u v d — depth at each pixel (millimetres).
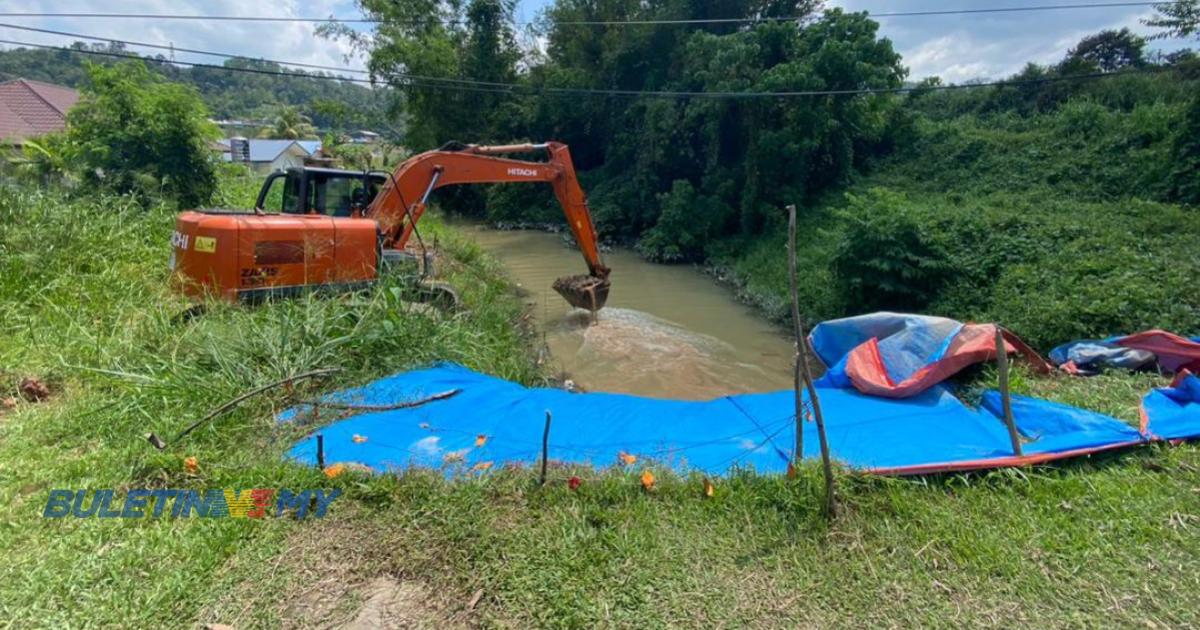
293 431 4012
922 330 5148
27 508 3053
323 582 2662
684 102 20172
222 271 5895
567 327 9977
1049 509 3236
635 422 4336
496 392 4836
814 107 16078
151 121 11125
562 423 4285
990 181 15328
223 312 5504
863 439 3965
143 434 3770
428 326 5996
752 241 17219
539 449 3863
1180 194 11367
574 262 17422
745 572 2773
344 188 8125
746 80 16922
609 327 10031
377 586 2650
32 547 2797
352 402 4504
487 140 26953
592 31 25266
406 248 8945
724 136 19281
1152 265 7910
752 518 3129
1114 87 19172
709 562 2828
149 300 6125
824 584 2705
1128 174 12844
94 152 10648
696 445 3969
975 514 3182
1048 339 7164
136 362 4801
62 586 2557
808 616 2531
